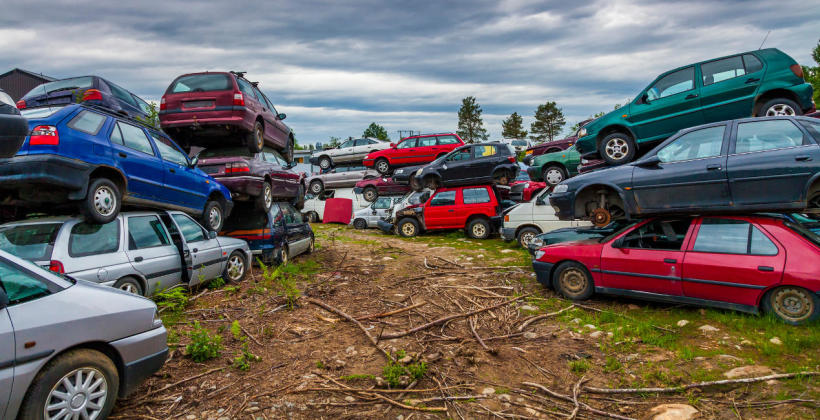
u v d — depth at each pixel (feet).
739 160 18.31
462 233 49.01
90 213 17.71
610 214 22.08
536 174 49.96
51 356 9.21
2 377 8.45
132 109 33.01
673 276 18.69
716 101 24.45
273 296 22.63
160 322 12.10
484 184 46.85
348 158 73.36
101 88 29.91
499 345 16.65
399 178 59.31
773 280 16.37
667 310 19.67
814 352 14.33
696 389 12.62
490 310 20.86
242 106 28.37
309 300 22.09
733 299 17.47
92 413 10.05
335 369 14.39
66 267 16.03
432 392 12.94
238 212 30.63
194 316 19.56
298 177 38.29
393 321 19.51
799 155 17.21
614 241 20.72
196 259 22.17
